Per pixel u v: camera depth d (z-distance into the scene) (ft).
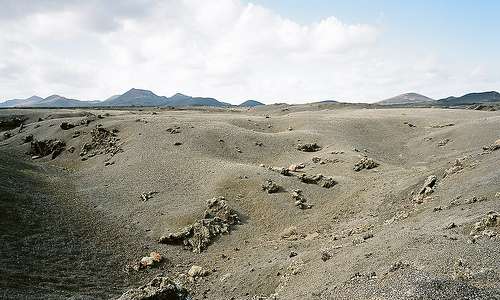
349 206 173.17
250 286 117.50
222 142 285.43
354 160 244.83
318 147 289.33
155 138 292.20
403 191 164.66
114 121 344.28
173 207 195.52
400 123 364.79
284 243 150.92
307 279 98.99
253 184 205.26
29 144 349.61
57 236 161.48
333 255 108.37
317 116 402.11
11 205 175.52
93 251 157.38
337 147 280.72
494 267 71.31
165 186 220.64
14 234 153.17
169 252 163.53
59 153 319.68
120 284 138.10
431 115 400.47
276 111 625.00
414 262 80.23
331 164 245.45
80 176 256.11
